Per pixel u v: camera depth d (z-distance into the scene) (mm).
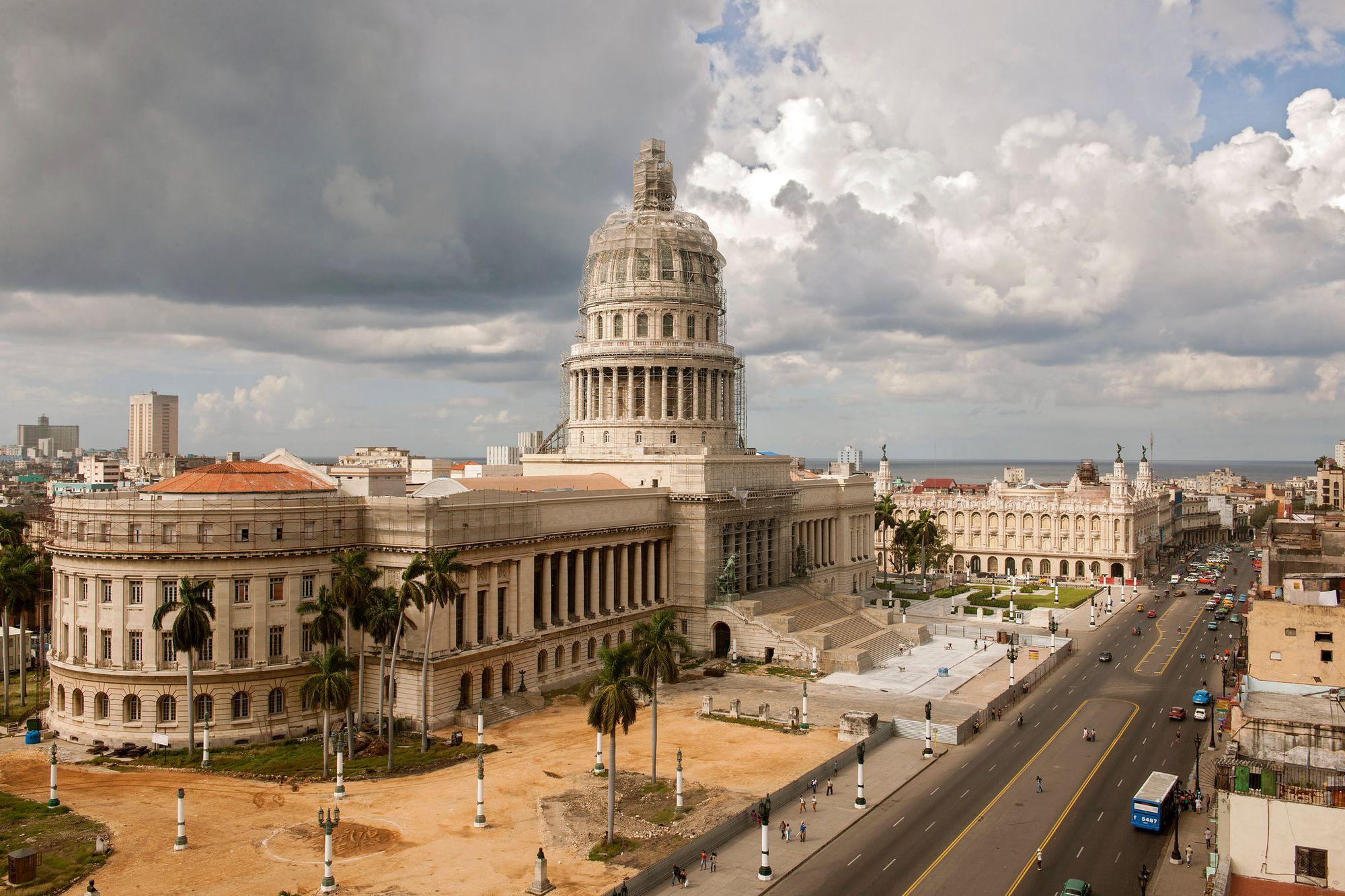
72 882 62094
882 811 78938
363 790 80250
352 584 89000
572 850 68500
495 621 109438
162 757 89188
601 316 166375
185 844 67750
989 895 63781
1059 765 91250
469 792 79938
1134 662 141750
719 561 145000
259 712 95312
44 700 110812
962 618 180625
